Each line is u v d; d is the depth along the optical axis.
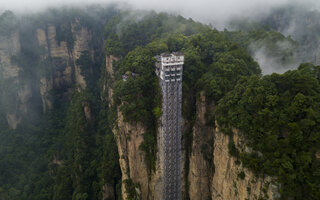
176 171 83.56
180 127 81.12
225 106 66.12
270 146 53.12
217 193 70.69
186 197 85.81
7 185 104.75
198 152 79.50
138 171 82.44
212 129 76.88
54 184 105.56
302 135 50.38
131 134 79.56
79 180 99.38
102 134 115.62
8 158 114.06
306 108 52.09
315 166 47.91
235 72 76.44
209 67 84.44
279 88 58.56
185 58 85.25
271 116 55.09
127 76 87.12
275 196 51.16
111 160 95.81
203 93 76.81
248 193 57.59
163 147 80.19
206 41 97.75
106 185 93.44
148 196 84.56
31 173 111.75
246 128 58.53
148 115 81.31
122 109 79.44
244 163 57.72
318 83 54.56
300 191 48.62
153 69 85.94
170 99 78.38
